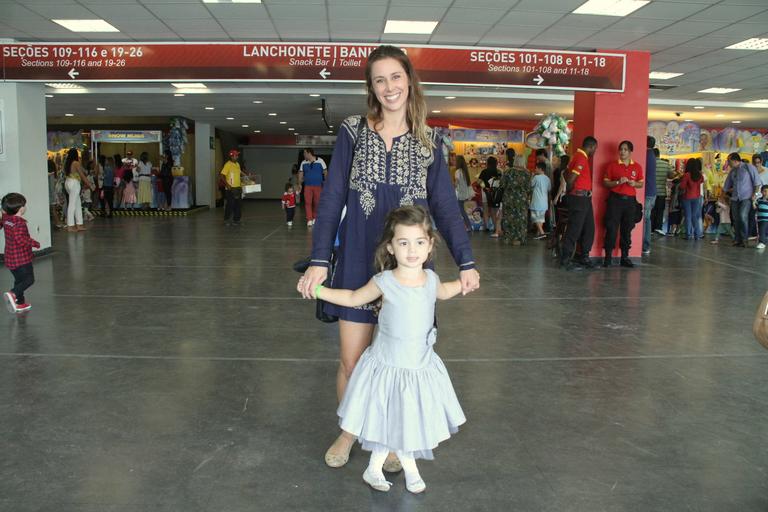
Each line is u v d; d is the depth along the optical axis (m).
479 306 6.10
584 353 4.57
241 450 2.95
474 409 3.49
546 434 3.17
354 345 2.71
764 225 10.93
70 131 21.75
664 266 8.84
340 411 2.53
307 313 5.71
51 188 15.04
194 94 14.41
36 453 2.89
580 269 8.47
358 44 8.16
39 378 3.89
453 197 2.72
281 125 23.92
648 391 3.80
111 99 15.57
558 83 8.61
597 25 8.16
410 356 2.46
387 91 2.56
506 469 2.80
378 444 2.51
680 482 2.70
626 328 5.30
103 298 6.27
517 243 11.32
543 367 4.24
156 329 5.09
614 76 8.73
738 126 19.98
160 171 20.19
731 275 8.12
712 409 3.52
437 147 2.69
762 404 3.61
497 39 9.03
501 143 19.03
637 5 7.34
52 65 8.23
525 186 11.23
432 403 2.46
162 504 2.47
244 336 4.91
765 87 13.03
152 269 8.11
